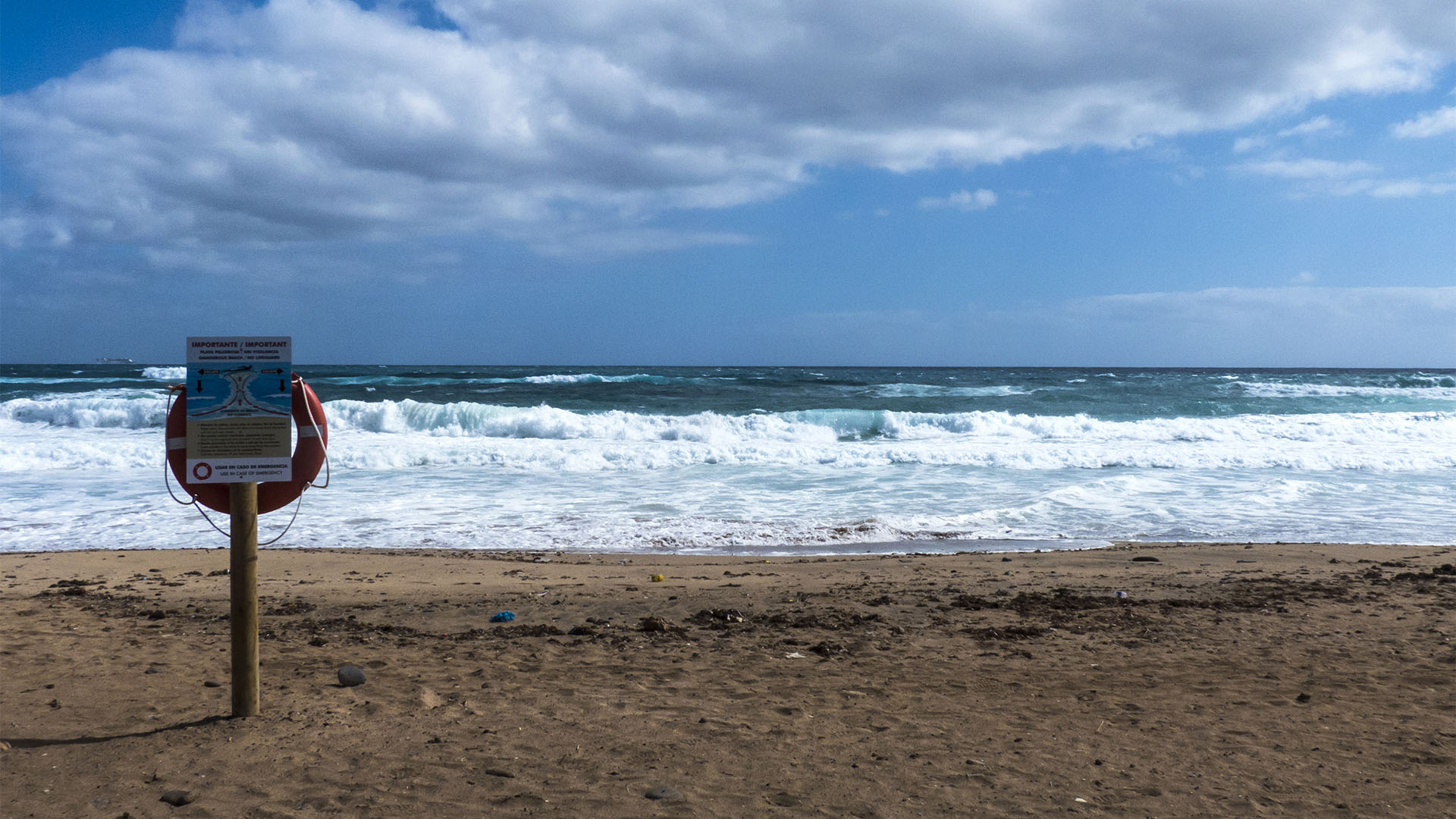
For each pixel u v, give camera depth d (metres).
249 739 3.84
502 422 23.72
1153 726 4.17
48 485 15.13
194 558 9.52
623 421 23.64
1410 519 12.62
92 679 4.77
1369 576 8.30
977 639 6.01
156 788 3.31
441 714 4.27
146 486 15.02
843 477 16.52
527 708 4.40
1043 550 10.65
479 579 8.49
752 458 18.64
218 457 3.80
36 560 9.33
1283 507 13.63
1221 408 34.69
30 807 3.13
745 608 7.00
